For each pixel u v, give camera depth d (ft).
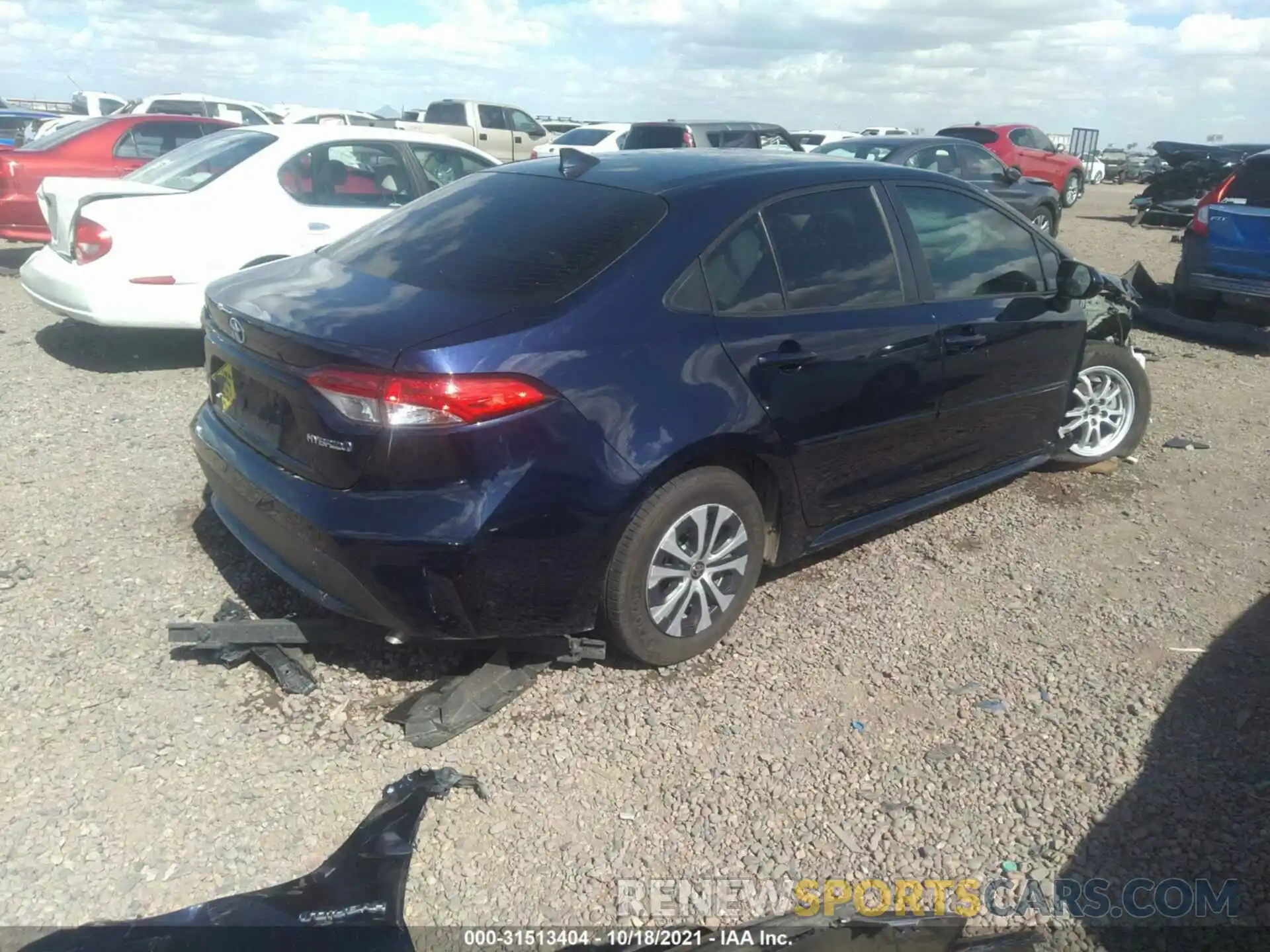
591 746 10.41
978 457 15.03
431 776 9.66
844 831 9.43
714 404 10.98
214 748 10.14
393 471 9.62
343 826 9.25
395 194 25.25
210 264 22.22
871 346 12.60
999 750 10.59
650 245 11.05
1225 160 59.06
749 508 11.85
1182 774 10.23
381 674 11.44
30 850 8.79
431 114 74.02
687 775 10.07
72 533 14.44
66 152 33.55
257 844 8.98
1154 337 29.63
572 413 10.00
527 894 8.63
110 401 20.44
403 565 9.76
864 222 13.15
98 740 10.15
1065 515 16.44
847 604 13.43
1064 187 68.23
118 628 12.10
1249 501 17.22
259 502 10.72
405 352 9.45
